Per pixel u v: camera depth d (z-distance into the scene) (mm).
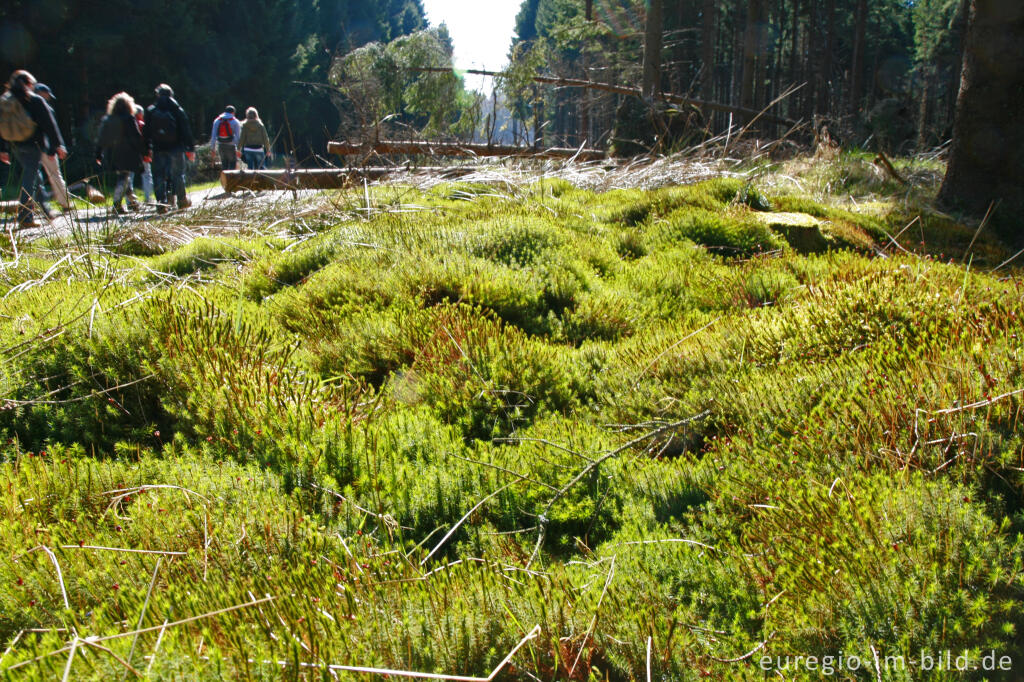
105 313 3982
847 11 48844
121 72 35125
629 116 17266
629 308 5637
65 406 3502
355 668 1764
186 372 3645
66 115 33375
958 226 10172
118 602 2127
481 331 4582
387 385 4215
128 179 12570
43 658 1787
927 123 38219
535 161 14039
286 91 45250
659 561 2531
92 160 23484
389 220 7863
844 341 4172
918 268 5309
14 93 10727
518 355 4273
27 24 31484
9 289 5082
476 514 3006
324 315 5133
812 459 2887
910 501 2320
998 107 10820
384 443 3352
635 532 2764
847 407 3115
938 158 16109
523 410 3967
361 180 12188
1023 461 2555
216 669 1757
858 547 2248
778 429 3301
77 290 4688
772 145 15227
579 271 6035
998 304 3906
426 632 2016
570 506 2998
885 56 57812
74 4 32688
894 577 2074
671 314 5816
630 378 4199
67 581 2227
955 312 4016
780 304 5426
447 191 10484
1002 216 10867
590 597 2240
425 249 6301
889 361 3543
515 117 16938
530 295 5457
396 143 14609
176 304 4254
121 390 3582
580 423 3738
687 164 12172
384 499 2977
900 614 1975
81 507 2727
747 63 28266
